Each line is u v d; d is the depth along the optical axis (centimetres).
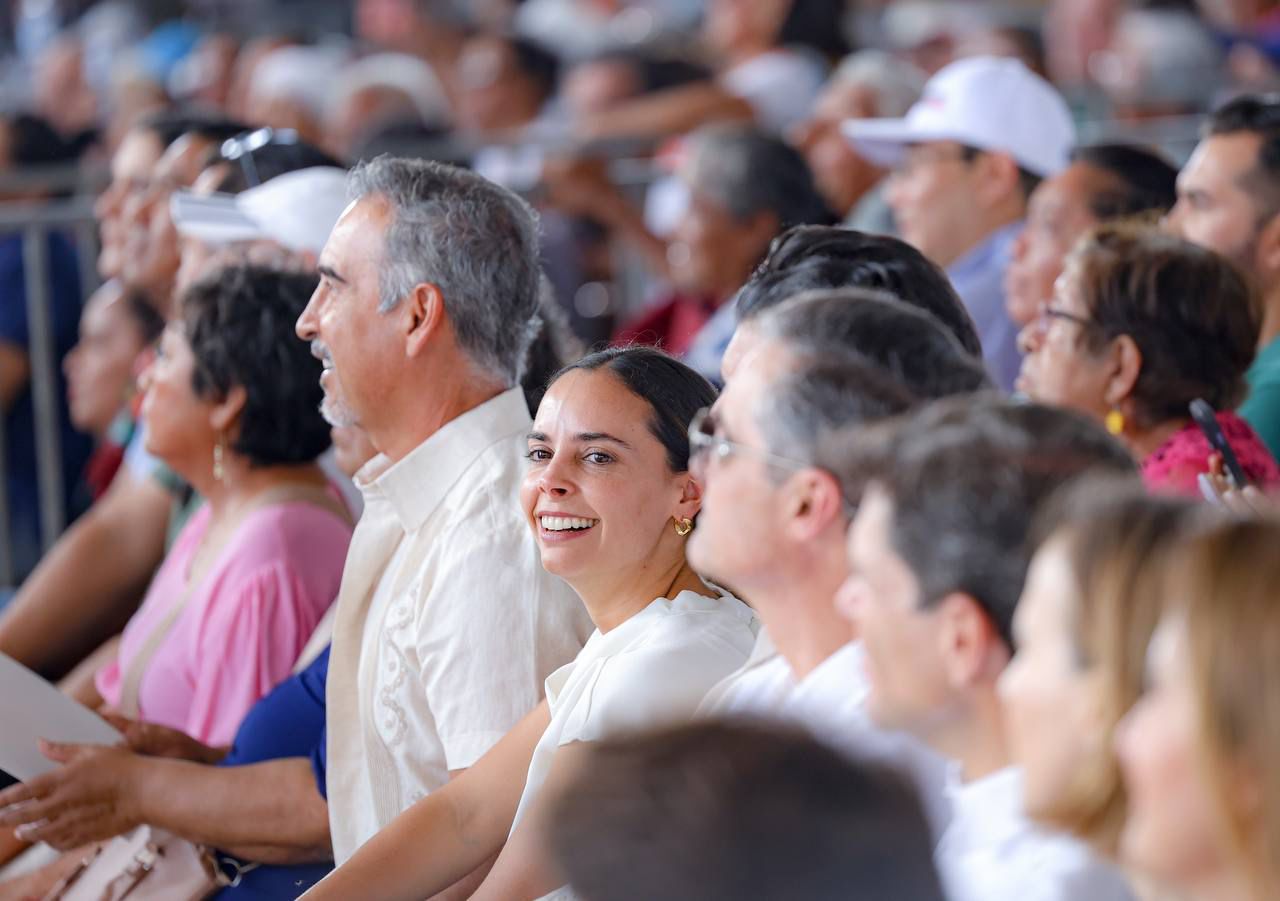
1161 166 1482
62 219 2081
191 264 1466
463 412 1044
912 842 444
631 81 2669
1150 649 499
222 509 1327
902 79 2223
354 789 1039
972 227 1669
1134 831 491
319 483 1323
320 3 3800
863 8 3194
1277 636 462
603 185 2300
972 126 1658
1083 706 514
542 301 1226
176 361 1301
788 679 765
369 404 1052
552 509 891
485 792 920
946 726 605
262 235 1392
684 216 1942
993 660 589
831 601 712
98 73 3600
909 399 702
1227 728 464
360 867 912
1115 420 1095
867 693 686
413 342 1031
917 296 961
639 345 939
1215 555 484
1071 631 517
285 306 1288
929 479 597
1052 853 580
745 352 809
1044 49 2738
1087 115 2342
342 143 2761
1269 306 1346
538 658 967
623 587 903
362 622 1051
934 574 591
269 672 1238
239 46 3406
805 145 2228
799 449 701
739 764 451
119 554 1592
